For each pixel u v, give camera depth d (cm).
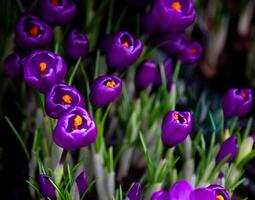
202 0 170
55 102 120
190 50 141
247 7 170
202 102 159
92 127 116
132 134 140
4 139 147
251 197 150
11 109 149
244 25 173
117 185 144
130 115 140
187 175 137
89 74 149
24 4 148
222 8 166
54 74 121
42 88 122
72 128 117
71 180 126
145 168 146
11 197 143
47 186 122
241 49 172
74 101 120
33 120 145
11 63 131
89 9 150
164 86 139
